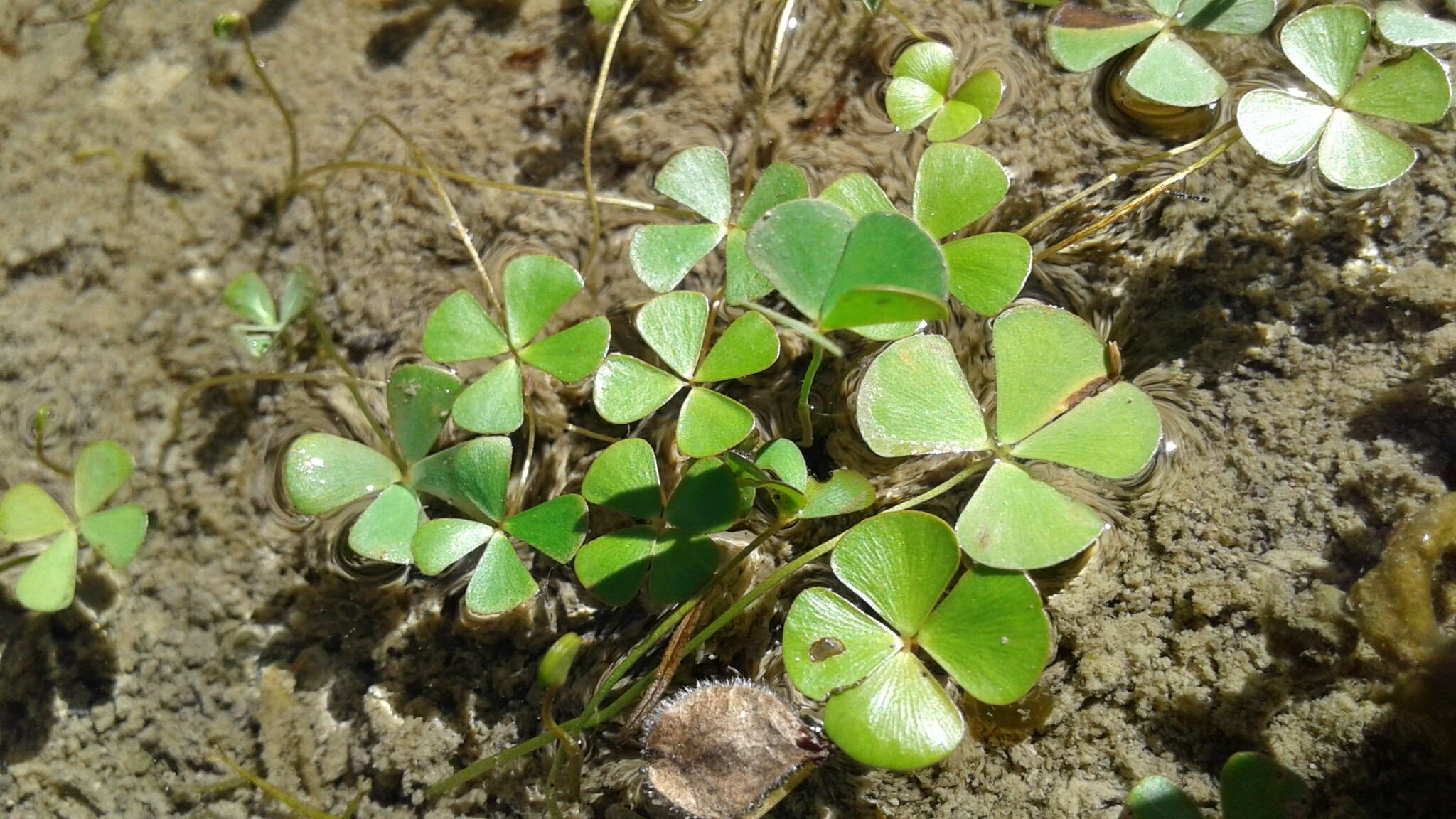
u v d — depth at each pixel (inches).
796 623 7.5
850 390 8.6
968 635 7.4
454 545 8.1
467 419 8.2
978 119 8.7
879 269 7.6
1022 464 8.3
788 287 7.8
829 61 9.2
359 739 8.4
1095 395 7.8
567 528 8.0
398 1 9.4
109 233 9.1
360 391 8.8
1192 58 8.7
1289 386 8.2
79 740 8.5
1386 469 7.9
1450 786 7.3
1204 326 8.5
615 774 8.1
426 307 8.9
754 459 8.2
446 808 8.2
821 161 9.0
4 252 9.1
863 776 7.9
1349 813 7.4
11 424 8.9
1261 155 8.4
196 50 9.4
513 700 8.3
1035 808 7.7
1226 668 7.7
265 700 8.5
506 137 9.1
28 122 9.3
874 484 8.4
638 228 8.7
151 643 8.6
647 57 9.2
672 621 8.0
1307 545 7.8
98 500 8.4
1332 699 7.5
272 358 8.9
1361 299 8.3
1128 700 7.8
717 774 7.9
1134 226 8.7
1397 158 8.3
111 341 9.0
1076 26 8.9
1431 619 7.4
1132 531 8.0
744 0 9.3
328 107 9.3
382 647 8.5
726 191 8.5
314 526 8.7
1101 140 8.9
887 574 7.6
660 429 8.6
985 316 8.2
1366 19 8.5
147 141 9.3
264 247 9.1
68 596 8.3
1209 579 7.9
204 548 8.7
